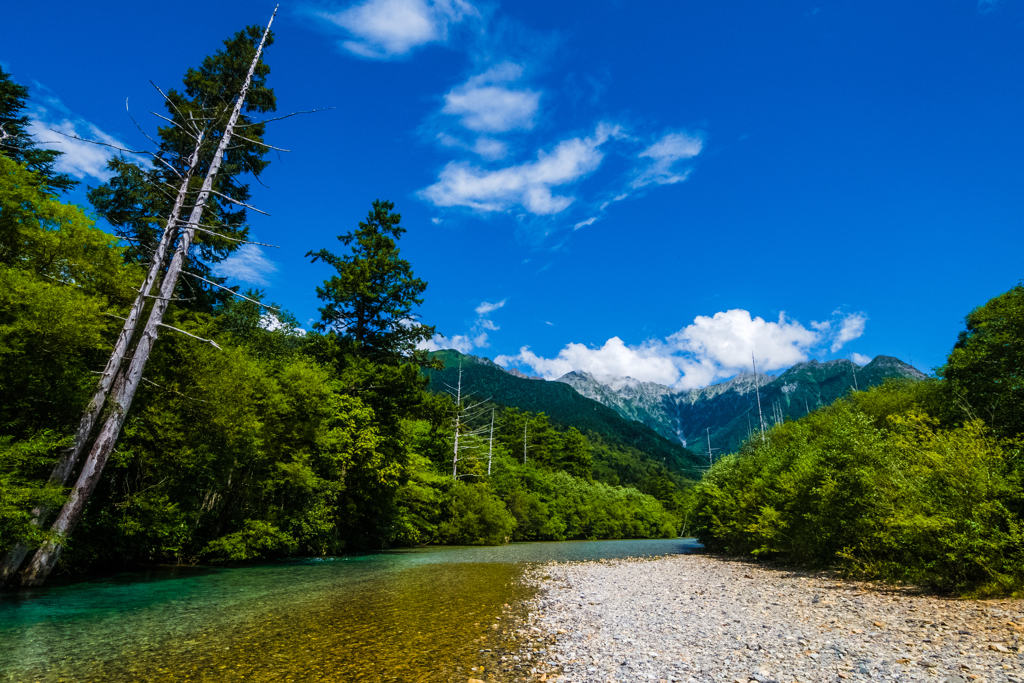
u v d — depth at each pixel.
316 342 26.72
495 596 12.77
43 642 7.51
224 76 20.77
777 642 7.76
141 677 6.02
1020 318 16.42
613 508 63.56
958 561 11.24
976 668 6.07
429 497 31.61
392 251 29.98
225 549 18.00
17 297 11.58
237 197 24.30
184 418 16.78
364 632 8.50
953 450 11.45
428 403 29.28
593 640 8.13
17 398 12.03
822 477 17.47
